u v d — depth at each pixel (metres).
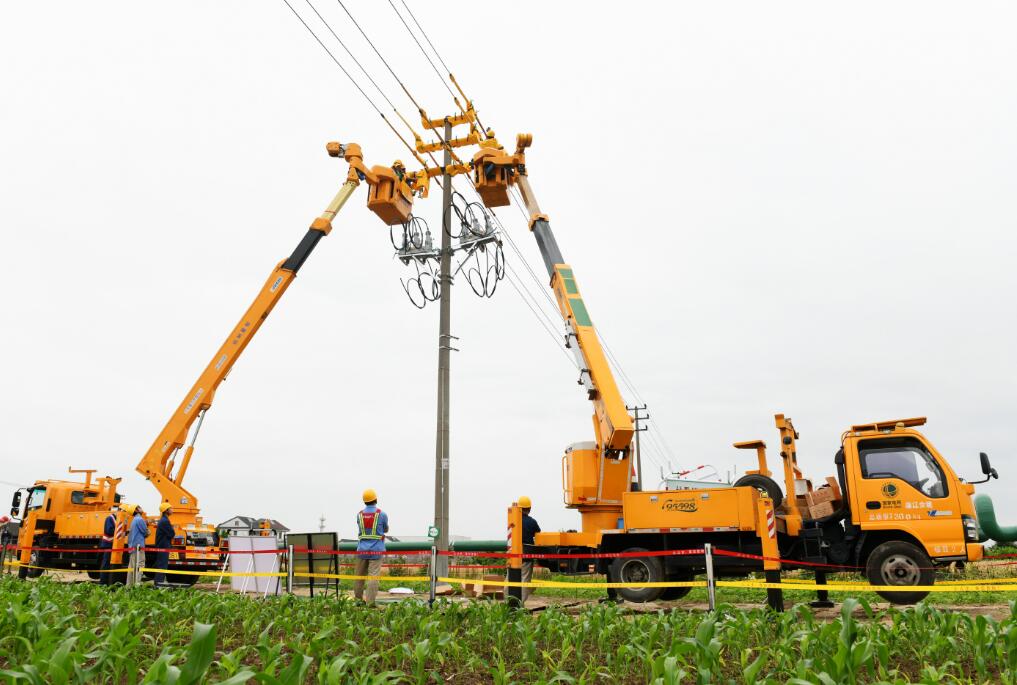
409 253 20.11
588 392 14.75
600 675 5.95
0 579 14.10
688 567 12.41
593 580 18.20
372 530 12.00
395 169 21.09
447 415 18.34
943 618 7.22
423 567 20.66
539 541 13.39
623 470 13.95
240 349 20.72
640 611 10.70
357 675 5.14
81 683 4.31
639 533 12.52
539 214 17.62
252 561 14.11
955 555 11.48
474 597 13.64
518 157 18.95
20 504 20.78
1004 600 12.91
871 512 12.06
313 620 8.35
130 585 13.54
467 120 20.28
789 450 13.59
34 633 5.96
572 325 15.38
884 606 11.99
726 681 5.56
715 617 7.20
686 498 12.33
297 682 4.07
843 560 12.52
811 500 12.91
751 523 11.78
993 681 5.62
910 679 5.76
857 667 5.14
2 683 4.20
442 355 18.75
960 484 11.77
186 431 20.14
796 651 6.46
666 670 4.75
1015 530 12.19
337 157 22.08
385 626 8.20
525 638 6.68
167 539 14.76
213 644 3.83
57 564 19.88
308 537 13.73
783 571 13.61
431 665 6.54
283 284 21.08
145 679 3.88
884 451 12.27
